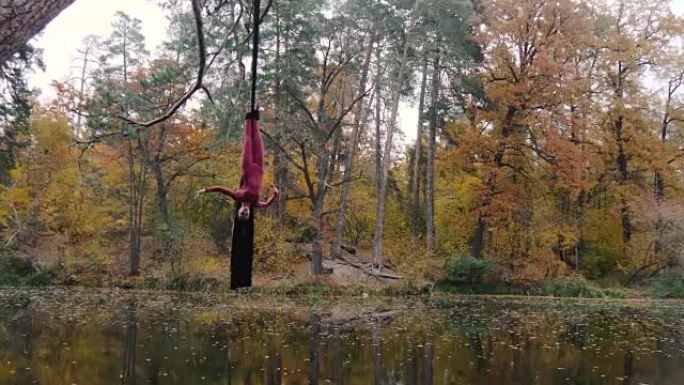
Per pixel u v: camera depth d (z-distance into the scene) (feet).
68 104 105.91
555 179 111.65
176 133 103.24
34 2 9.41
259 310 70.54
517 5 104.32
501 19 106.63
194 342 47.06
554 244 114.01
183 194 113.29
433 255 111.45
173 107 12.28
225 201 110.42
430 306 80.48
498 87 107.14
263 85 90.89
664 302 95.66
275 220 104.58
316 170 114.11
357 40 101.09
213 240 111.14
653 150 114.62
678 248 101.45
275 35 91.50
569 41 106.22
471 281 103.96
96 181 101.86
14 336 48.19
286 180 105.29
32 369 36.76
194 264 99.71
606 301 96.78
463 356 43.62
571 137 114.52
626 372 39.24
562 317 70.33
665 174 114.93
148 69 98.89
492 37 103.60
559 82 102.89
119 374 36.14
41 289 92.73
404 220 133.90
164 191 104.22
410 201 136.98
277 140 95.96
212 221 115.14
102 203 107.34
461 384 35.37
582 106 108.47
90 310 66.39
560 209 121.29
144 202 111.55
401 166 161.79
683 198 115.75
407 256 108.99
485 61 109.19
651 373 38.99
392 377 36.86
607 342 51.37
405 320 63.46
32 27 9.55
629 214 112.27
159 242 105.19
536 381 36.45
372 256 116.26
